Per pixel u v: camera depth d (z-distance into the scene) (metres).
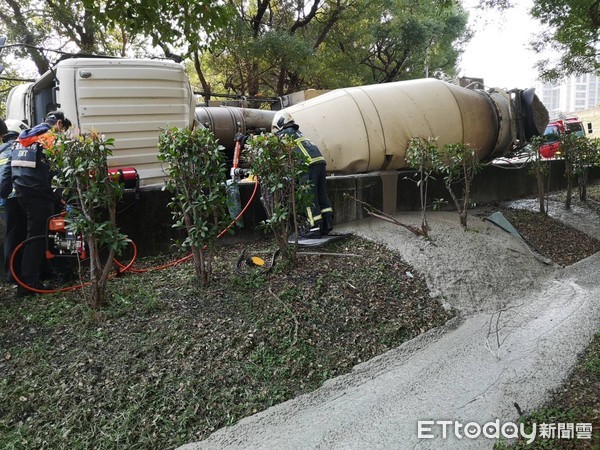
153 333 4.20
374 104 8.30
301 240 6.65
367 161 8.17
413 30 21.80
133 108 6.67
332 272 5.61
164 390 3.64
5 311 4.56
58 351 3.94
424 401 3.79
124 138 6.63
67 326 4.27
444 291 5.75
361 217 7.88
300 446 3.28
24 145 4.95
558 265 7.30
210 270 5.13
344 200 7.65
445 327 5.09
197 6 5.47
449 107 8.66
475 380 4.08
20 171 4.89
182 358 3.95
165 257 6.05
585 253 8.08
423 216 6.99
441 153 7.38
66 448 3.13
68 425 3.28
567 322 5.18
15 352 3.91
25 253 4.95
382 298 5.32
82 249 5.00
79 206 4.58
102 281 4.58
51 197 5.02
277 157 5.55
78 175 4.32
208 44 6.13
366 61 23.83
